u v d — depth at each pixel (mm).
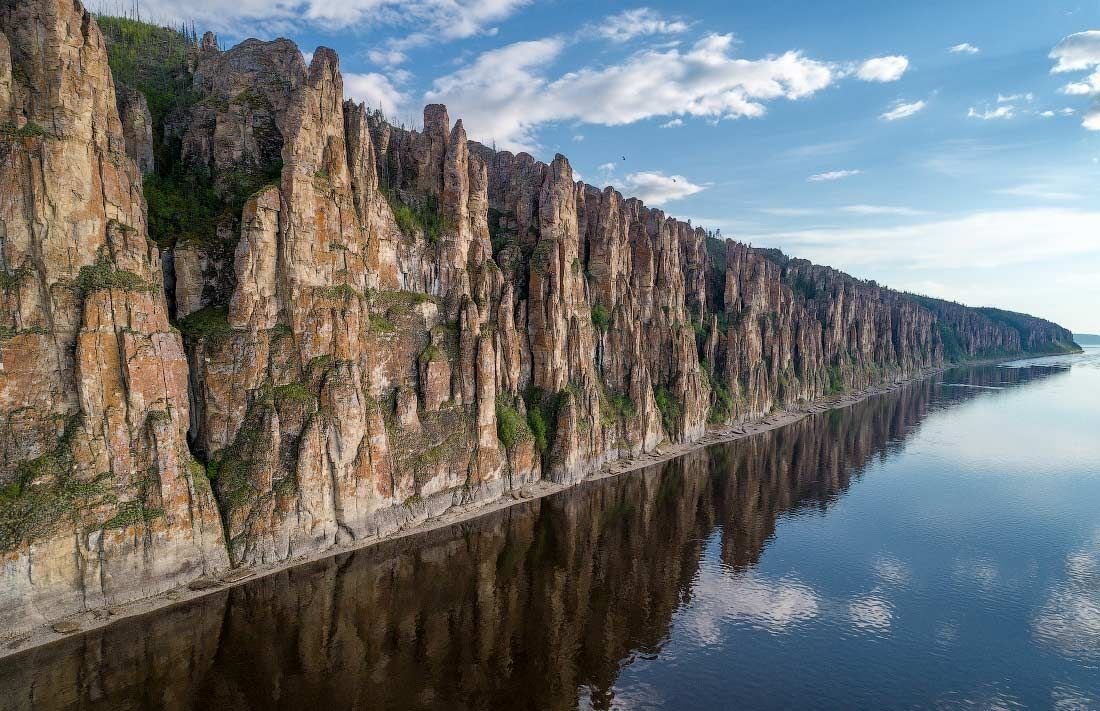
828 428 187875
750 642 64812
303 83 91500
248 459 74688
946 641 65938
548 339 121438
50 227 60938
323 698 51531
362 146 92000
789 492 118875
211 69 100938
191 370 75000
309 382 79875
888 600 75000
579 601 72125
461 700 52500
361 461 83375
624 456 139500
